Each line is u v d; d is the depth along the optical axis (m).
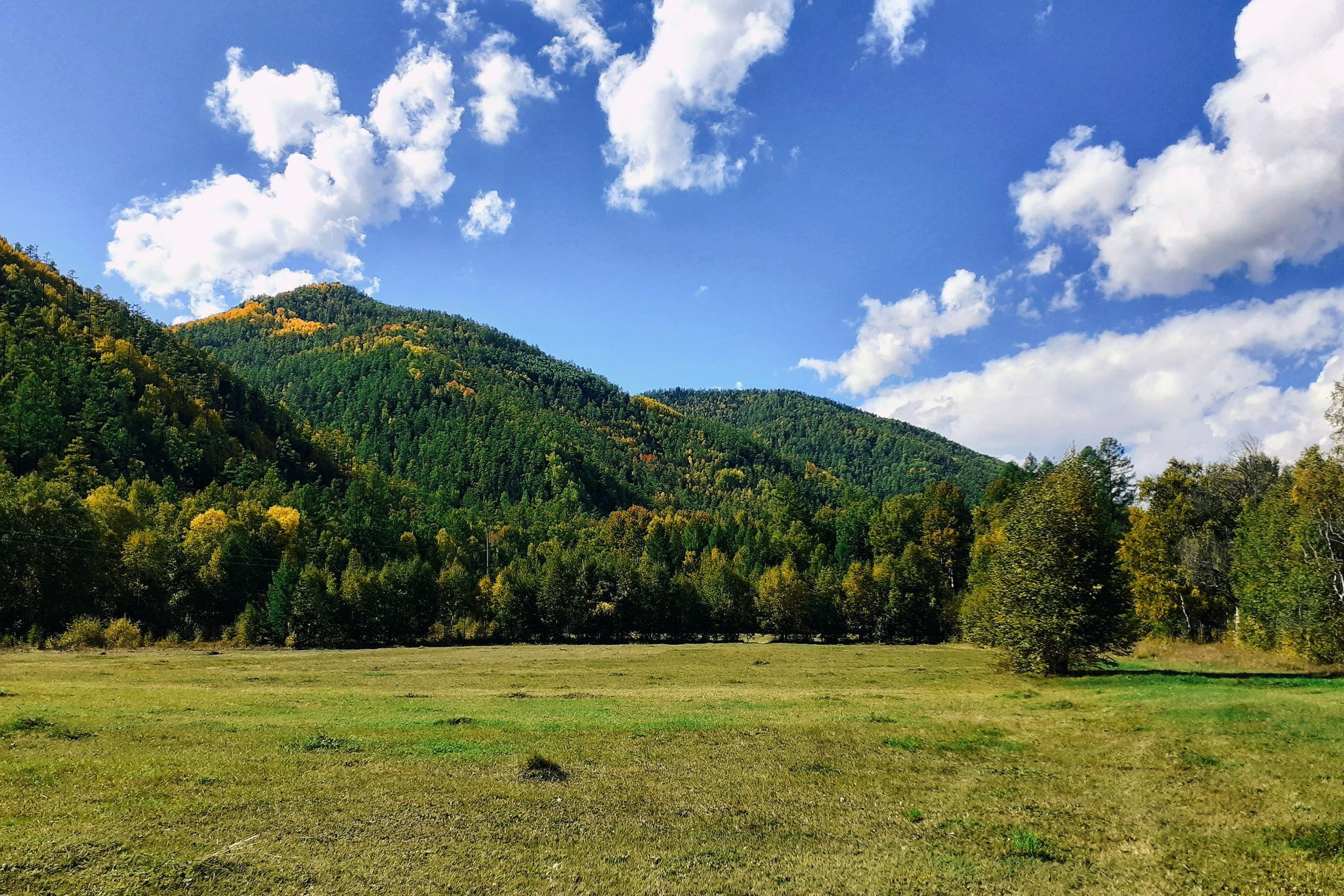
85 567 75.62
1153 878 12.05
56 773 16.83
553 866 12.34
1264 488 71.50
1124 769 19.88
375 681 44.22
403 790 16.75
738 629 98.12
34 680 38.25
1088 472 46.75
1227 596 64.38
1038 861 12.89
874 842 13.97
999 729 25.95
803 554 130.25
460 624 91.69
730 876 12.10
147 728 23.20
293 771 18.03
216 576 84.31
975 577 95.06
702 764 20.33
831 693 38.84
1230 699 29.17
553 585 93.12
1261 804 15.99
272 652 71.88
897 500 133.50
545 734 24.17
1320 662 43.41
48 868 11.20
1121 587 44.59
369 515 132.50
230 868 11.67
